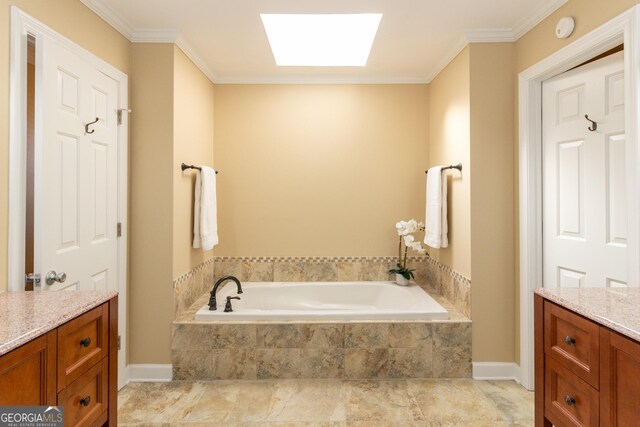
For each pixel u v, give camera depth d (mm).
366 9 2408
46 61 1766
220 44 2891
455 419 2213
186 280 2963
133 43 2682
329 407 2334
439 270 3383
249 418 2219
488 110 2729
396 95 3623
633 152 1761
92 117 2205
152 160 2682
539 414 1583
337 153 3619
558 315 1469
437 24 2602
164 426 2143
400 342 2705
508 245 2730
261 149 3613
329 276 3629
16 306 1389
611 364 1201
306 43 3107
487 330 2730
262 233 3627
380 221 3637
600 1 1962
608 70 2070
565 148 2377
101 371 1507
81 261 2104
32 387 1138
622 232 2004
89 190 2178
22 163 1727
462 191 2885
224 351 2688
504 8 2398
